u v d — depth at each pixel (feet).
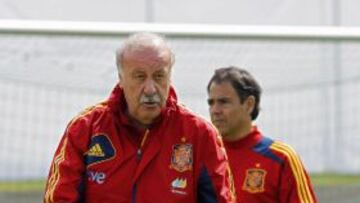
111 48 66.69
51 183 31.94
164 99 31.32
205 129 32.50
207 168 32.22
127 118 32.04
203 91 65.87
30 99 64.44
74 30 59.72
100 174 31.94
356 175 65.51
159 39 31.27
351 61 69.10
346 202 64.23
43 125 64.08
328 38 61.82
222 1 85.76
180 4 85.81
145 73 30.83
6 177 62.13
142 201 31.68
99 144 32.09
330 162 66.49
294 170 43.45
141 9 85.30
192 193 32.14
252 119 45.16
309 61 68.33
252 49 67.21
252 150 44.19
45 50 65.82
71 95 65.26
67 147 32.30
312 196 43.52
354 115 68.03
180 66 65.92
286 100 67.72
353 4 87.25
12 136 63.36
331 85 68.39
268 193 43.70
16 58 65.26
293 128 67.21
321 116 67.62
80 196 31.89
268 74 67.77
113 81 66.33
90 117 32.58
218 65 66.39
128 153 31.96
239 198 43.88
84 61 66.08
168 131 32.27
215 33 60.95
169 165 31.99
